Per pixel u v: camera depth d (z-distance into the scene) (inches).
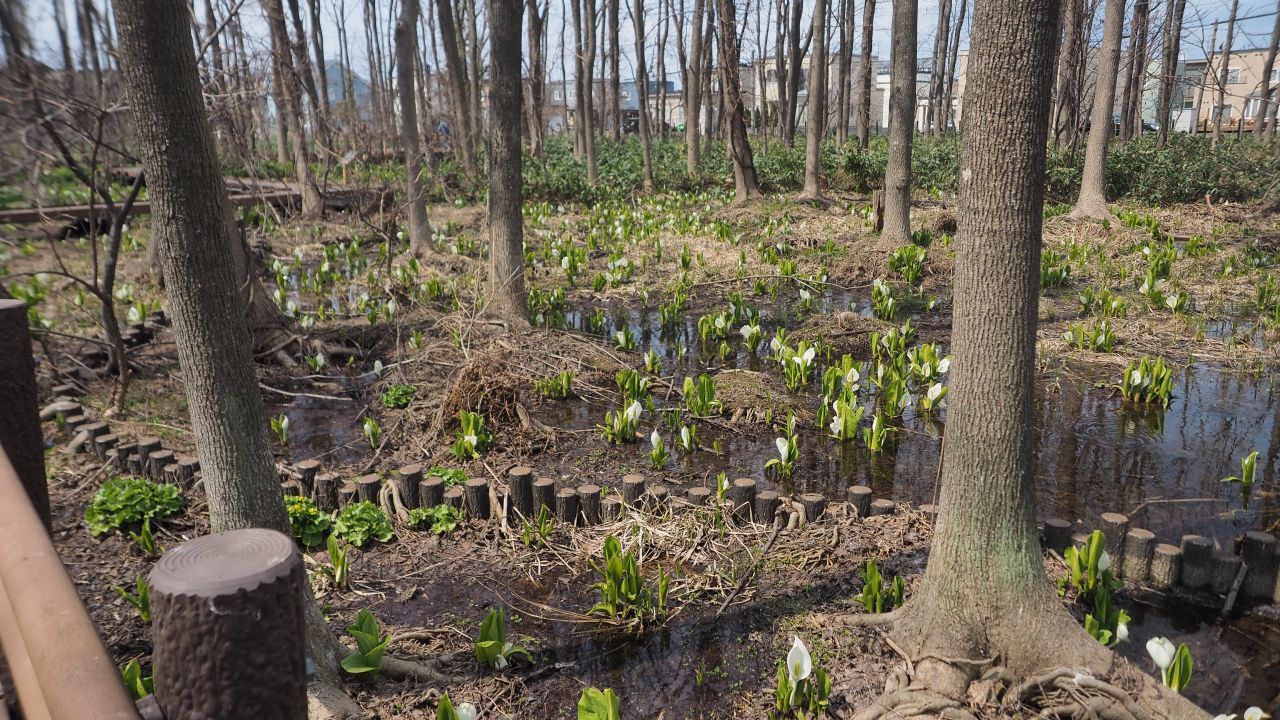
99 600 175.9
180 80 121.0
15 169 282.8
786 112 1402.6
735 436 283.9
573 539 205.6
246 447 138.3
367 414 303.7
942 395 300.7
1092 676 134.6
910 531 203.5
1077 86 1000.2
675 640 163.8
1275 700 145.1
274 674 48.5
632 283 527.5
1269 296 424.2
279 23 554.3
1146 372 303.4
